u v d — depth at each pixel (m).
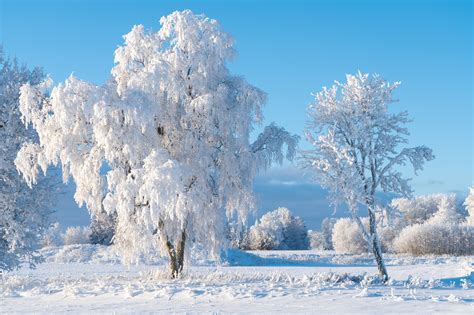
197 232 27.14
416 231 65.50
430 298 15.31
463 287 21.38
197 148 25.67
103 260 56.09
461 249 63.34
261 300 15.38
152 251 28.28
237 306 14.45
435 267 41.62
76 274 36.22
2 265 28.62
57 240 109.31
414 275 35.22
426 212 98.12
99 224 80.00
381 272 26.31
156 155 23.34
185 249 27.88
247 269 44.88
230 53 26.80
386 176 27.05
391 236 79.94
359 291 17.72
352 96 27.47
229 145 26.33
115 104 23.72
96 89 23.86
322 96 27.97
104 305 15.92
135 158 24.02
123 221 25.31
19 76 29.06
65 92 23.83
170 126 25.97
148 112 23.97
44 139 24.55
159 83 24.80
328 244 125.25
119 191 23.33
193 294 16.88
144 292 17.78
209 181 26.23
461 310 12.59
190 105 25.22
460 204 103.31
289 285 20.25
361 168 26.95
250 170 26.39
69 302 17.14
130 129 24.14
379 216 27.12
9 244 27.58
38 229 28.73
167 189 22.53
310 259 63.75
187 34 26.11
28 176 27.94
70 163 25.16
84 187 25.03
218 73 26.75
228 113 26.03
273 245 100.38
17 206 27.66
